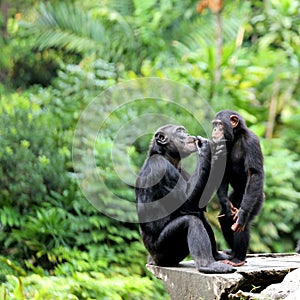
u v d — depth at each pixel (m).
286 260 14.42
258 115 25.70
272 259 14.67
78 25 31.30
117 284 18.33
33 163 22.80
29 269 20.95
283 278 12.62
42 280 16.80
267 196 22.50
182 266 13.78
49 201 22.89
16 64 33.34
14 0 35.28
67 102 25.14
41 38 31.52
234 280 11.95
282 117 25.39
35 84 32.56
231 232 13.62
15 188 22.30
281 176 22.58
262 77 26.39
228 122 13.26
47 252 20.91
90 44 30.62
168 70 25.70
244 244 13.21
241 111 24.41
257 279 12.46
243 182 13.48
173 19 31.58
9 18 34.41
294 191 22.50
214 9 27.48
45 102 25.75
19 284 14.73
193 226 12.84
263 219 22.23
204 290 12.27
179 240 13.30
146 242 13.81
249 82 25.53
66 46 31.77
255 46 29.94
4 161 22.55
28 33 32.19
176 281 13.09
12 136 23.12
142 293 18.70
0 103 25.05
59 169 22.92
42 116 24.30
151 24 30.89
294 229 22.80
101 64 26.67
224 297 11.93
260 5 31.55
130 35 30.72
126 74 26.41
